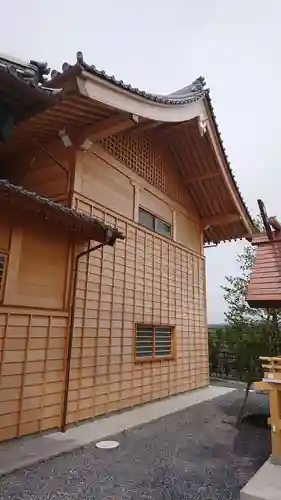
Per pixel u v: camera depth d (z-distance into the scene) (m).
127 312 6.56
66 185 5.59
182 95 7.75
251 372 8.38
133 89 5.14
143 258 7.31
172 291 8.35
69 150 5.72
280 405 3.96
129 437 4.77
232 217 9.90
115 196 6.61
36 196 3.97
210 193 9.66
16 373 4.37
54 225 5.01
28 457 3.79
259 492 3.01
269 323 7.97
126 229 6.82
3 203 4.13
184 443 4.58
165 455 4.09
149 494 3.04
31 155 6.17
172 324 8.18
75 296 5.34
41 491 3.05
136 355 6.80
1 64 2.10
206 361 9.69
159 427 5.37
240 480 3.39
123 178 6.96
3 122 2.35
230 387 9.83
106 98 4.70
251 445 4.54
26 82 2.14
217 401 7.67
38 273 4.86
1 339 4.25
